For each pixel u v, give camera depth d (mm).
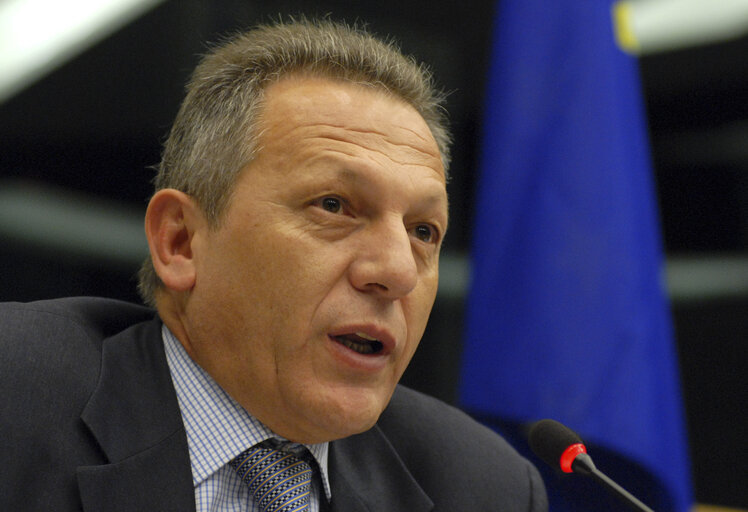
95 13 7609
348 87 2609
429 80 2877
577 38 4703
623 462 4461
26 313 2713
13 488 2279
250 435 2615
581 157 4551
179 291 2668
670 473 4332
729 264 9555
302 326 2451
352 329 2451
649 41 8938
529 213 4605
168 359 2760
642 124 4809
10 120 8195
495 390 4488
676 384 4555
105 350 2691
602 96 4613
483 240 4727
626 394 4266
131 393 2576
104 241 8648
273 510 2529
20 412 2387
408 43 8633
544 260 4504
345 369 2473
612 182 4508
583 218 4480
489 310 4605
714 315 9570
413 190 2555
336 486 2785
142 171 8484
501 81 4871
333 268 2453
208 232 2586
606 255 4410
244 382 2559
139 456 2428
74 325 2756
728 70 9109
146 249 8734
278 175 2498
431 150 2676
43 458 2342
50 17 7758
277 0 7742
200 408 2637
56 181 8500
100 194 8586
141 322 3016
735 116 9484
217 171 2564
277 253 2461
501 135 4785
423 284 2693
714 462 9320
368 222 2521
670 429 4391
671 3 8617
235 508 2572
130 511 2342
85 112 8148
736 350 9422
